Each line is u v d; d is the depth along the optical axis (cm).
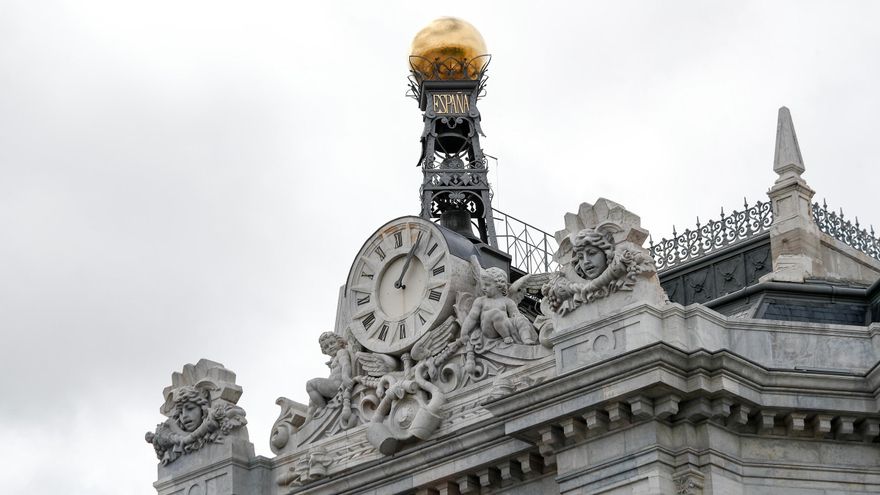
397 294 6906
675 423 6141
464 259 6812
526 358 6538
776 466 6228
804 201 7325
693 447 6122
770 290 6731
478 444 6481
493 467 6462
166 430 7238
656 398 6097
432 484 6581
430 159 8206
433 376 6719
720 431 6169
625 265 6259
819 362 6353
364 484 6744
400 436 6669
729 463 6159
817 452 6269
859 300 6738
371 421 6762
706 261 7550
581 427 6200
